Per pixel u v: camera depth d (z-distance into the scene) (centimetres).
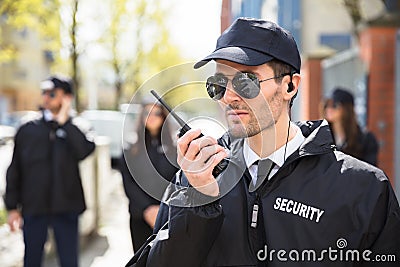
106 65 2055
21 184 466
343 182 182
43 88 466
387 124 705
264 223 181
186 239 169
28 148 462
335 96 457
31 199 462
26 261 468
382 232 182
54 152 465
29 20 1148
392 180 689
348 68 843
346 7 988
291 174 184
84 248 695
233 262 177
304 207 180
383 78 711
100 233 777
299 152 184
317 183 182
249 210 181
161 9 1856
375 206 180
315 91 976
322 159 186
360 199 181
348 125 455
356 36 902
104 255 663
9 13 1073
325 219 179
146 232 391
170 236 170
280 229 179
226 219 180
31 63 3697
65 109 471
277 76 182
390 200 184
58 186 465
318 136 187
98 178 793
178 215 170
